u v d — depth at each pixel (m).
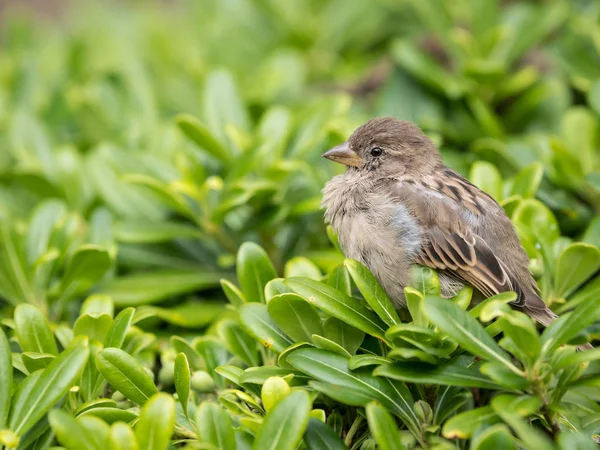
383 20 14.59
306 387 6.62
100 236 9.67
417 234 8.27
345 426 7.00
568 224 9.80
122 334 6.89
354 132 9.52
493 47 12.27
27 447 6.24
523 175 9.05
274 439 5.58
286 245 10.16
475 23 12.69
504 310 5.79
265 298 7.31
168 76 13.86
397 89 12.01
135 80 12.77
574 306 8.02
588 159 10.48
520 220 8.41
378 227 8.41
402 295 8.43
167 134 11.41
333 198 8.90
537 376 5.91
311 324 7.02
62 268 9.55
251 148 9.47
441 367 6.18
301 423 5.61
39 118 12.96
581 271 7.82
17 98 13.38
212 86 11.02
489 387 6.03
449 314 5.88
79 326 7.33
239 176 9.48
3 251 8.95
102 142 12.05
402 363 6.22
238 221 10.08
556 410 5.94
